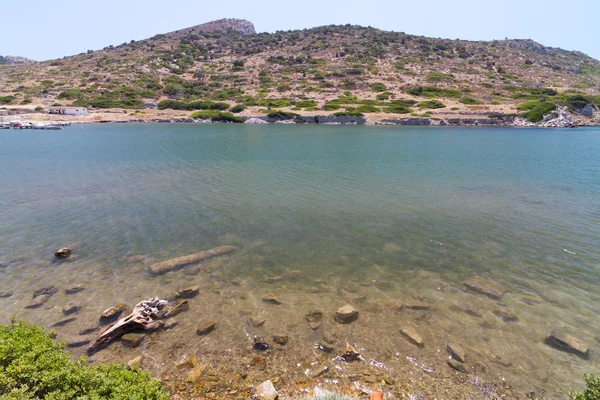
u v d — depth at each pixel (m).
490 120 91.12
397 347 8.07
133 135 60.31
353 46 173.25
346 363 7.50
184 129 74.44
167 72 147.25
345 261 12.88
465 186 24.80
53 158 35.47
